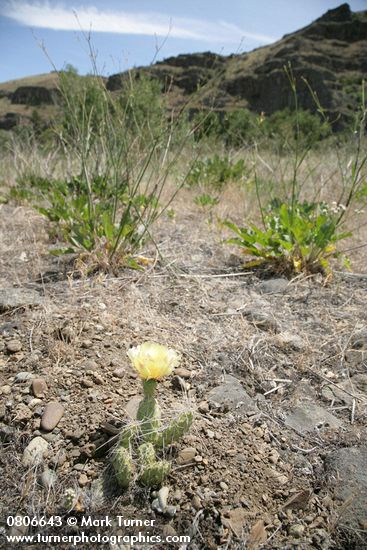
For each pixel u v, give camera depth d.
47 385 1.85
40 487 1.48
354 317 2.62
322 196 4.59
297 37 60.59
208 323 2.48
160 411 1.65
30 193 4.77
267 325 2.48
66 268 3.06
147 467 1.46
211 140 6.40
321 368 2.20
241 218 4.42
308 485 1.56
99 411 1.74
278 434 1.77
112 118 3.54
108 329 2.27
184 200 4.93
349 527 1.41
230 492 1.49
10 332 2.19
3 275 2.97
